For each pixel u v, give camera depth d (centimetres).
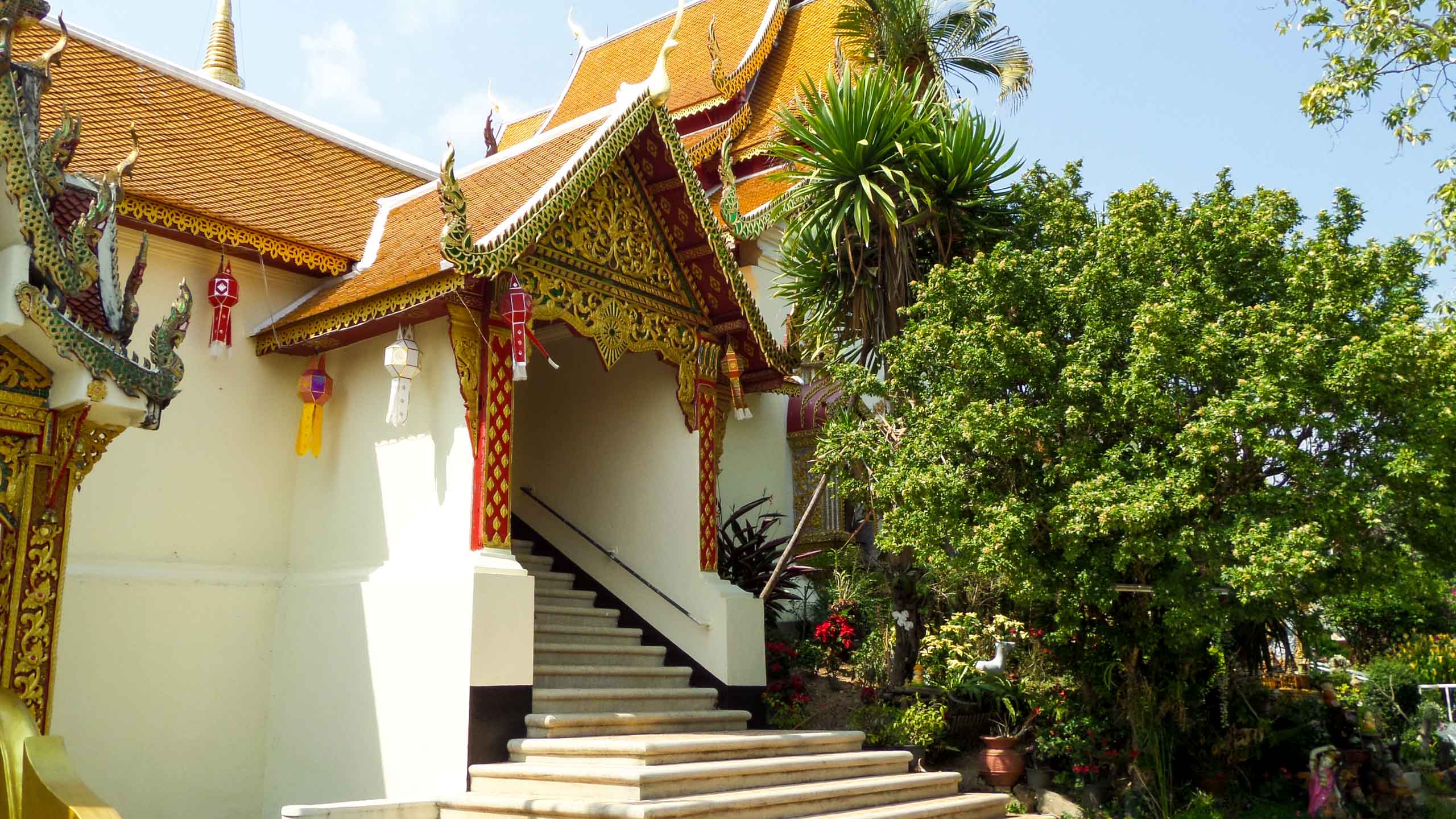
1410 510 830
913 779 907
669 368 1138
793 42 2231
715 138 1916
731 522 1280
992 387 952
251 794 964
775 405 1628
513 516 1259
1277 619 1012
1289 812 1033
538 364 1272
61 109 1033
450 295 877
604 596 1153
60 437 611
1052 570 916
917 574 1157
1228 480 883
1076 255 996
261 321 1045
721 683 1046
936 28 1398
